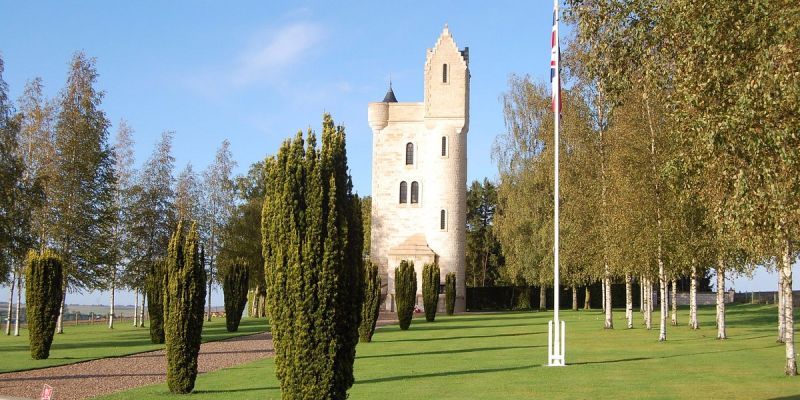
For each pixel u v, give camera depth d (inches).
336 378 593.9
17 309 1923.0
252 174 3171.8
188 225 2596.0
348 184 624.4
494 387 756.0
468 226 4237.2
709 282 3331.7
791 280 844.0
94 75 1945.1
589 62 707.4
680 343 1296.8
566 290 3255.4
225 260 2586.1
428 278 2268.7
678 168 639.1
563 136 1713.8
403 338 1533.0
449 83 2979.8
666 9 588.7
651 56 654.5
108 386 826.8
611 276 1710.1
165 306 761.6
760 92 490.0
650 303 1672.0
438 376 862.5
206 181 2682.1
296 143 605.3
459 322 2160.4
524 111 2519.7
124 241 2267.5
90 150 1893.5
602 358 1047.6
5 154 1561.3
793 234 720.3
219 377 889.5
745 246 797.9
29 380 887.7
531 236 2472.9
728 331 1601.9
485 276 3976.4
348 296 608.7
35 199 1614.2
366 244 4069.9
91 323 2856.8
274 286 601.3
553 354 971.9
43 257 1182.9
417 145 3024.1
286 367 593.3
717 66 524.7
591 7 705.0
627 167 1358.3
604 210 1478.8
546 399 668.7
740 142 511.2
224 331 1935.3
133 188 2303.2
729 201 539.8
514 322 2090.3
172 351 751.7
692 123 542.6
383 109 3036.4
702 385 753.0
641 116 1348.4
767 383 766.5
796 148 489.4
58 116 1895.9
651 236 1318.9
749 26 506.6
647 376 830.5
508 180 2541.8
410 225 2999.5
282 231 599.2
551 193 2303.2
